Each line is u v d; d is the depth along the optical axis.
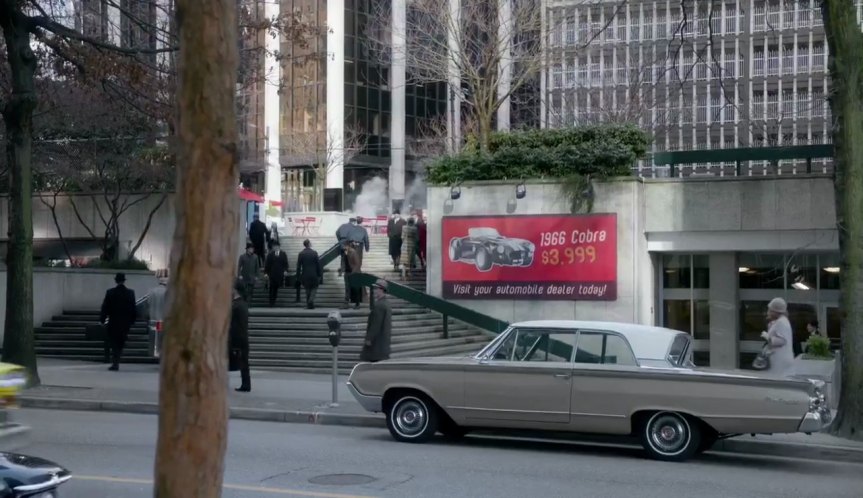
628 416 11.41
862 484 10.35
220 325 3.53
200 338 3.48
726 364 22.75
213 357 3.50
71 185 30.34
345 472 10.49
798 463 11.73
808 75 43.91
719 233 22.25
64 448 11.78
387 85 55.00
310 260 24.16
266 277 27.16
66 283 25.80
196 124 3.55
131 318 20.47
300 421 14.58
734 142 43.56
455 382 12.15
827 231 21.17
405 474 10.41
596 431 11.56
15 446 6.86
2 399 6.82
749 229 21.89
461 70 32.62
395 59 43.22
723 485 10.10
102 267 27.91
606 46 39.09
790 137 43.03
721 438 12.23
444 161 24.75
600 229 22.89
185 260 3.51
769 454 12.27
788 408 10.74
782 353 13.04
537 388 11.75
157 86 19.36
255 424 14.40
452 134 38.09
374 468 10.74
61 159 28.98
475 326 24.30
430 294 24.67
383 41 43.78
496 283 23.92
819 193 21.27
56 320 25.05
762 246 21.84
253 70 27.58
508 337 12.16
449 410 12.19
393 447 12.20
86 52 18.42
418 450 11.98
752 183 21.89
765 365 13.12
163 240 30.09
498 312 23.88
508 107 40.50
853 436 12.52
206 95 3.55
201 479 3.45
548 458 11.59
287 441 12.60
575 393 11.59
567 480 10.21
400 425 12.58
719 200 22.19
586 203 23.02
